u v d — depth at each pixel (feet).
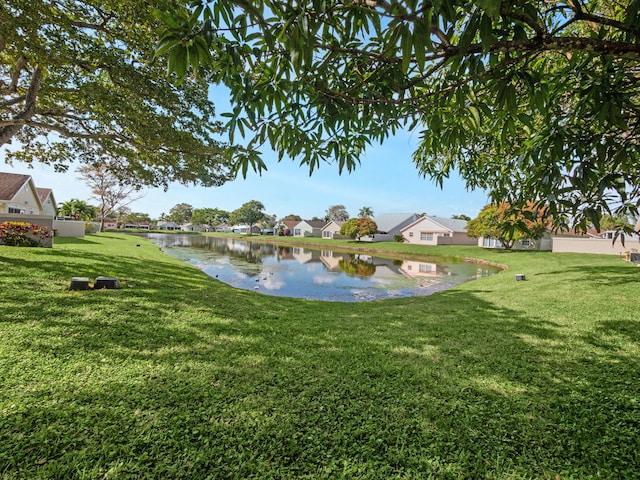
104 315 13.88
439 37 4.00
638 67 5.60
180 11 3.83
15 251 27.81
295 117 6.12
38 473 5.31
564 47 4.07
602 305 18.76
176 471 5.55
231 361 10.38
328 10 3.99
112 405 7.38
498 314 18.20
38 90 24.62
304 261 65.98
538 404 8.16
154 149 28.02
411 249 96.43
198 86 26.04
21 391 7.66
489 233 82.53
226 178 33.86
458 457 6.20
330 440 6.61
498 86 4.68
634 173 5.92
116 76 22.49
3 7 15.51
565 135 5.31
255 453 6.12
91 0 19.88
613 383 9.21
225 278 40.16
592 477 5.70
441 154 11.26
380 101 5.51
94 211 155.84
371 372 10.03
